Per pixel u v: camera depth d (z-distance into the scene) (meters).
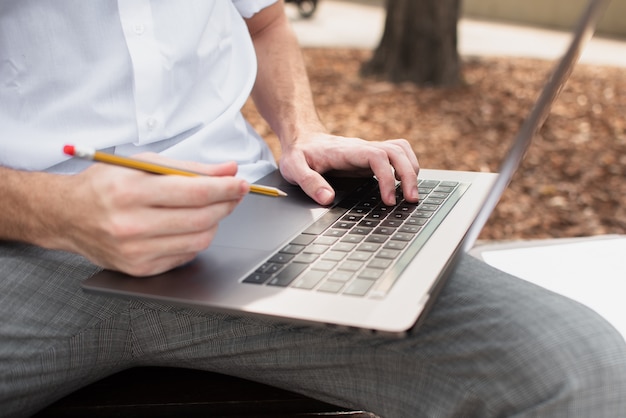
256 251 1.16
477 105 6.61
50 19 1.37
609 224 4.07
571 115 6.08
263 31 1.93
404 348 1.16
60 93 1.40
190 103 1.55
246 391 1.35
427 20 7.23
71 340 1.24
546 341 1.06
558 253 1.95
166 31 1.47
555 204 4.30
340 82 7.41
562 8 12.72
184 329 1.29
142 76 1.41
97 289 1.05
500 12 13.61
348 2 15.61
